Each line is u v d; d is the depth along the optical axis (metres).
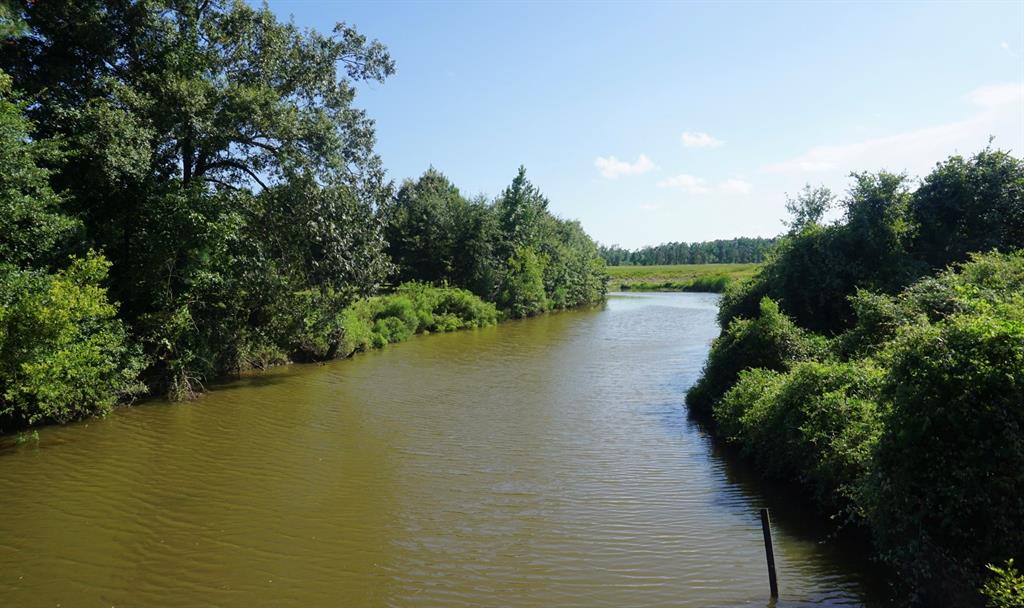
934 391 6.85
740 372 14.89
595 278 67.50
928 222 20.44
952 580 6.28
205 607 7.38
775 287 21.59
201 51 19.70
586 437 14.62
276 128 19.62
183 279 18.75
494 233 53.66
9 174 13.16
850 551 8.38
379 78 23.58
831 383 10.84
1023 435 6.08
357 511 10.30
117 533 9.49
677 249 182.62
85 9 17.31
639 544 8.86
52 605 7.45
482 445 14.03
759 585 7.56
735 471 12.00
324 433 15.09
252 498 10.91
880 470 7.27
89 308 13.93
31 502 10.70
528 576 8.01
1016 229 19.64
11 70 16.19
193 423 15.99
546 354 28.78
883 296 14.99
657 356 27.61
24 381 13.33
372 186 23.28
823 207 27.20
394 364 26.00
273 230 21.31
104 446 13.93
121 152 16.12
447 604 7.36
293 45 22.05
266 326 23.27
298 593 7.69
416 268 53.38
